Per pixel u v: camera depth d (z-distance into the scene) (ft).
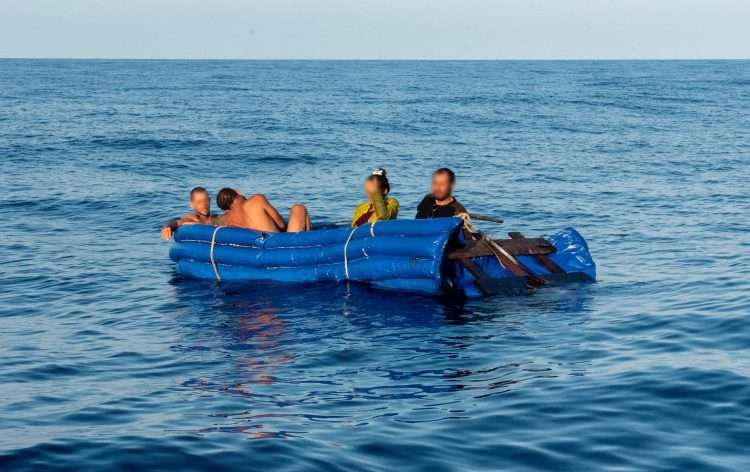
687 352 27.61
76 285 39.75
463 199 64.49
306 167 84.02
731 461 19.45
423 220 36.52
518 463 19.51
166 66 487.20
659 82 267.80
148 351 29.40
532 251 38.32
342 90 224.33
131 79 284.00
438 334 30.83
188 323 33.22
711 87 237.45
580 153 95.40
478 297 35.99
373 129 121.70
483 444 20.54
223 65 533.14
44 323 33.53
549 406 22.93
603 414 22.29
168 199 64.75
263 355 28.76
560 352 28.17
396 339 30.35
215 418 22.44
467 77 318.45
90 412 22.99
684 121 135.95
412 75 342.64
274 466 19.29
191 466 19.34
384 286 37.73
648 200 63.62
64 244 49.42
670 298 34.96
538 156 92.68
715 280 37.96
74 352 29.32
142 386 25.46
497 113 150.00
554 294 36.27
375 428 21.57
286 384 25.55
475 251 37.19
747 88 231.50
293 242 39.19
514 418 22.15
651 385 24.23
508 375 25.89
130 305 36.17
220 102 175.83
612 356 27.48
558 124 131.03
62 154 90.84
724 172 79.46
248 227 41.39
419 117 140.97
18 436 21.11
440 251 35.65
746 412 22.16
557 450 20.16
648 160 88.99
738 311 32.01
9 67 437.17
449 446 20.42
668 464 19.35
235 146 99.40
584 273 38.68
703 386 23.99
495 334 30.58
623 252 45.42
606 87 239.09
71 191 67.77
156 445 20.39
